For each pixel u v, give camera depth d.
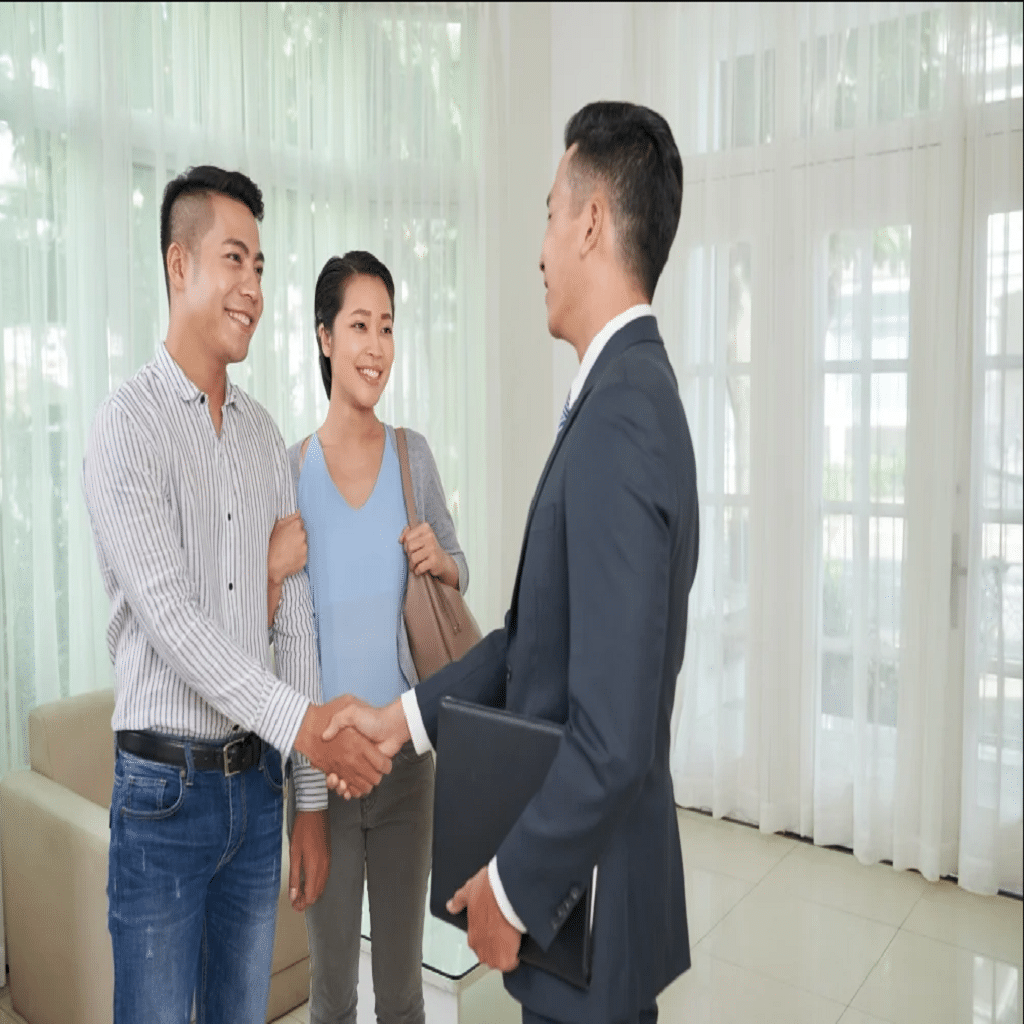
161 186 2.87
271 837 1.55
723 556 3.52
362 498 1.80
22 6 2.52
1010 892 3.06
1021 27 2.86
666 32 3.56
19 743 2.61
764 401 3.39
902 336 3.12
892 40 3.08
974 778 3.03
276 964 2.31
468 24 3.67
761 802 3.47
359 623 1.76
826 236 3.24
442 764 1.17
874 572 3.21
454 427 3.73
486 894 1.05
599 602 0.99
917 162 3.03
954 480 3.03
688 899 3.01
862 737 3.22
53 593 2.66
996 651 2.99
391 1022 1.78
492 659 1.40
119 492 1.36
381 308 1.78
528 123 3.90
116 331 2.76
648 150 1.16
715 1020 2.37
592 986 1.07
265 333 3.15
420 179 3.59
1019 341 2.91
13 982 2.43
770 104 3.32
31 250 2.57
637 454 1.02
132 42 2.82
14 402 2.57
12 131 2.53
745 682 3.54
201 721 1.43
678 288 3.55
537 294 4.03
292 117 3.25
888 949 2.71
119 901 1.42
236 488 1.50
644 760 0.98
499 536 3.88
